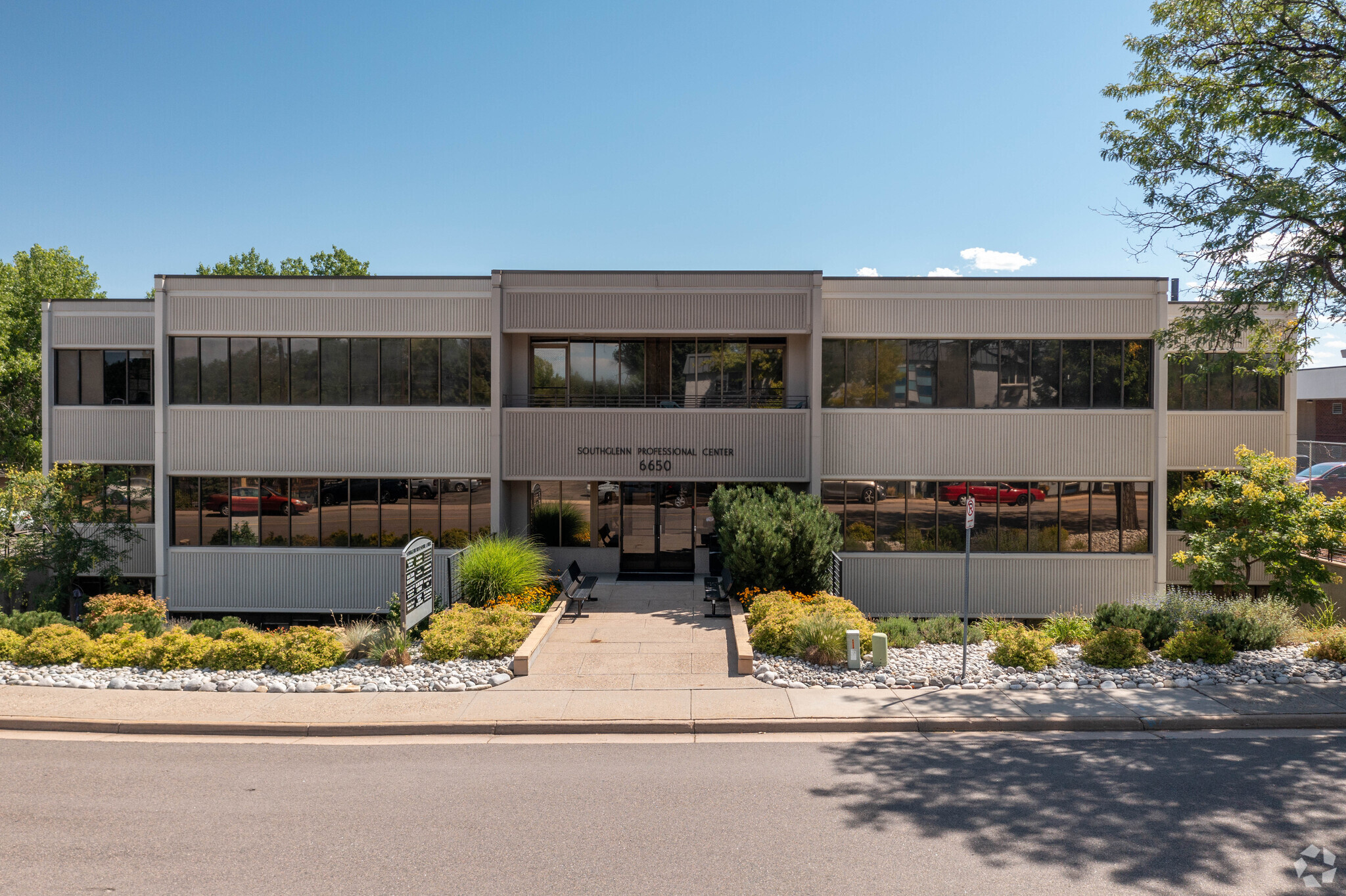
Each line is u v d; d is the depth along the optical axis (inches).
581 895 222.5
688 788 303.9
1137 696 413.1
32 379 1186.6
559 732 377.4
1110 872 234.4
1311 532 577.3
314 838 259.6
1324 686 428.1
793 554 629.6
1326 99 567.8
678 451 757.9
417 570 536.4
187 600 768.9
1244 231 558.6
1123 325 749.3
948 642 546.3
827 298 756.0
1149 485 754.2
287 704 406.9
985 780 309.9
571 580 655.8
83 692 423.5
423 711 396.2
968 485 758.5
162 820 274.7
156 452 758.5
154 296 776.3
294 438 764.6
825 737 367.9
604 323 751.7
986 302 753.6
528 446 762.2
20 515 734.5
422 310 762.2
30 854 248.8
